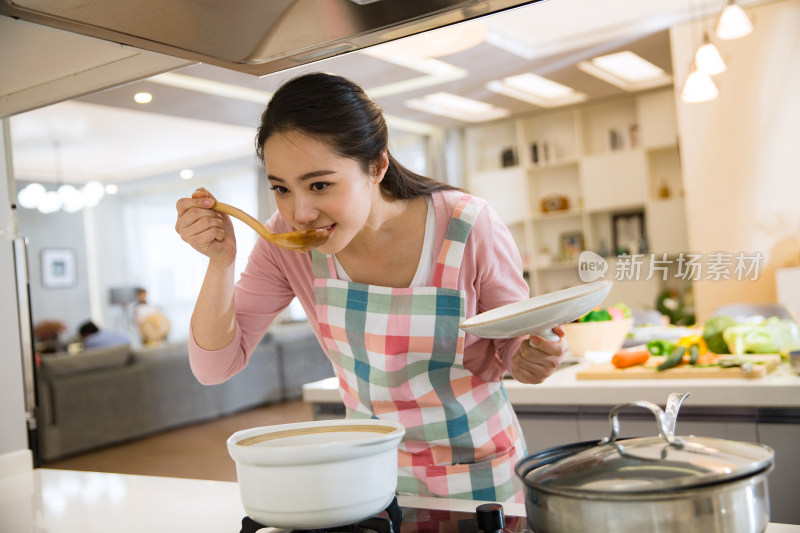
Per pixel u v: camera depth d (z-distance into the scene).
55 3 0.90
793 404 1.77
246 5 0.93
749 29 3.86
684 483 0.58
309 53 1.13
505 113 7.34
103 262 10.79
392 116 7.10
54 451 5.45
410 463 1.18
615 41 5.26
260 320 1.30
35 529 1.03
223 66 1.18
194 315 1.12
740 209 4.96
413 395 1.17
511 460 1.19
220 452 5.25
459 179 7.94
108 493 1.22
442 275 1.15
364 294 1.16
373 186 1.03
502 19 4.91
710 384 1.88
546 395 2.08
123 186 10.52
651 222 6.86
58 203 7.99
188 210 1.02
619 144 7.16
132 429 5.98
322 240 0.93
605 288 0.84
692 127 5.07
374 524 0.78
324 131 0.88
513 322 0.82
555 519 0.63
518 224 7.86
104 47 1.17
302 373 7.51
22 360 1.61
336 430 0.88
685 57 5.05
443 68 5.74
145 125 7.29
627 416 1.98
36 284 9.94
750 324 2.28
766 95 4.88
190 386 6.46
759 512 0.61
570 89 6.69
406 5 0.95
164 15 0.95
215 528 0.95
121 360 6.04
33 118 6.76
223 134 7.89
